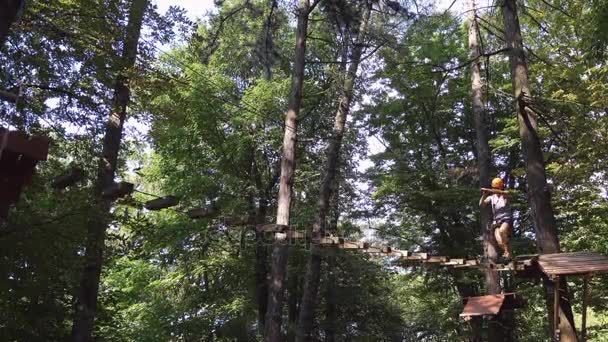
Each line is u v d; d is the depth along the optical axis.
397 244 22.41
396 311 24.36
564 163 13.26
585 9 13.41
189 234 19.81
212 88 19.17
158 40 12.20
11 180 4.80
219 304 21.56
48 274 9.70
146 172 21.30
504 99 19.16
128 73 11.52
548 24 15.28
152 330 21.27
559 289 9.02
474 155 22.20
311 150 21.81
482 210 13.92
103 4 11.44
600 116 12.74
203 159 20.80
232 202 19.66
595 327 16.06
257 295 20.73
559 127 13.62
